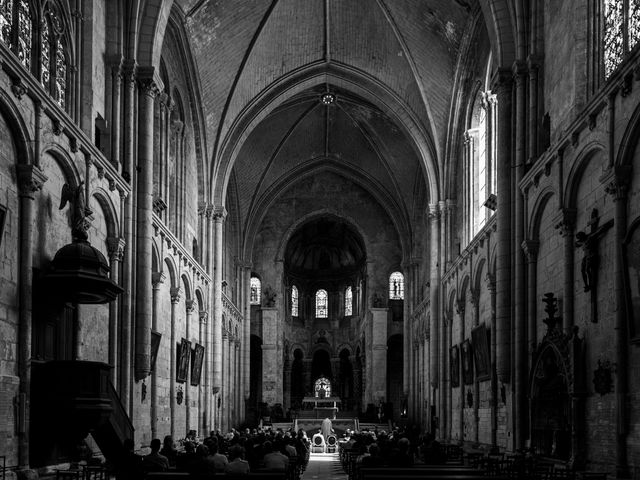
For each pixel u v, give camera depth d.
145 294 24.72
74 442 17.34
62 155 18.83
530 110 24.53
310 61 42.97
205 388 40.00
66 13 21.56
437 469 16.80
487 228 30.89
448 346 40.84
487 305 32.09
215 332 41.62
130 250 24.16
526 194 24.42
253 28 38.47
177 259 32.91
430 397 46.09
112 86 24.25
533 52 24.69
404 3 37.16
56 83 20.77
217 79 39.06
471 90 37.72
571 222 20.53
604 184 18.00
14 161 16.48
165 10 26.58
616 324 16.91
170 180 34.28
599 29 20.70
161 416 29.97
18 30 18.58
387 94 43.19
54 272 16.95
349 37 41.56
